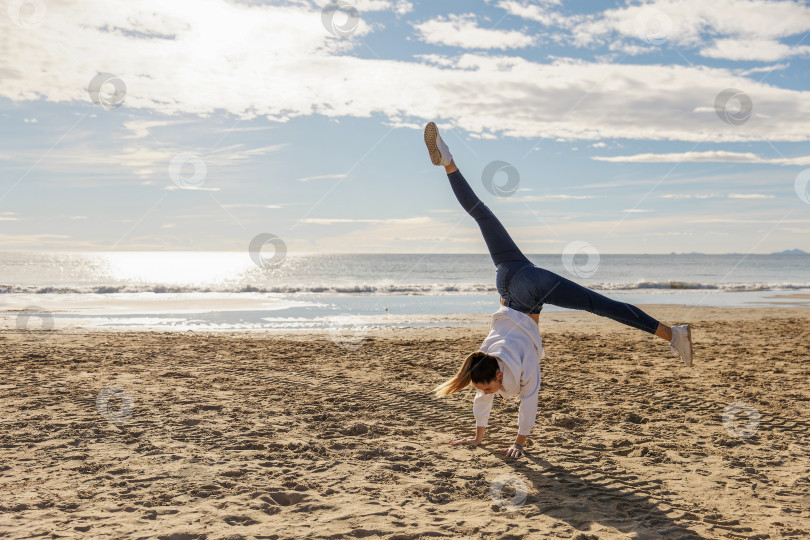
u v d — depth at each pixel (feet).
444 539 9.45
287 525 9.82
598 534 9.71
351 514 10.37
